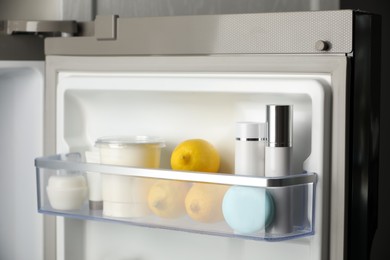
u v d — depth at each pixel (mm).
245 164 1173
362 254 1197
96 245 1392
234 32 1217
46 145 1411
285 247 1209
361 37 1159
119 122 1370
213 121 1280
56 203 1325
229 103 1260
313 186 1144
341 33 1132
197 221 1197
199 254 1293
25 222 1491
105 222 1376
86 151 1352
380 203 1292
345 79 1127
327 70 1143
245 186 1142
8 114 1491
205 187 1182
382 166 1300
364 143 1192
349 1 1240
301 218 1150
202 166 1224
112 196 1273
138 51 1309
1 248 1529
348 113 1141
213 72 1235
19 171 1486
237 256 1255
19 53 1415
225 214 1164
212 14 1305
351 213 1163
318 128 1135
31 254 1485
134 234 1353
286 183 1110
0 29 1417
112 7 1399
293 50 1169
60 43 1390
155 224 1236
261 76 1193
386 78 1331
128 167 1239
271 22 1186
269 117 1154
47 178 1340
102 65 1342
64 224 1387
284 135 1146
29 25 1392
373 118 1221
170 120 1319
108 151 1281
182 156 1229
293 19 1167
